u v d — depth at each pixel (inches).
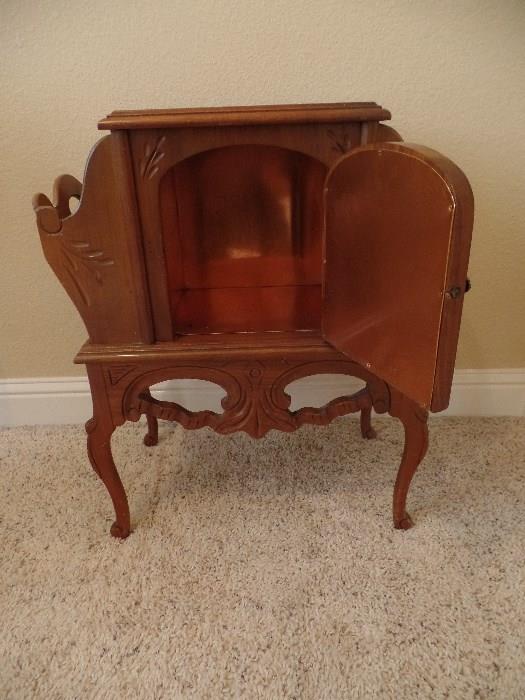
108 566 32.9
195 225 38.4
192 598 30.5
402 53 37.4
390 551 33.5
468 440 45.7
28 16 35.8
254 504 38.3
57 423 49.9
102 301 29.6
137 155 26.2
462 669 26.1
